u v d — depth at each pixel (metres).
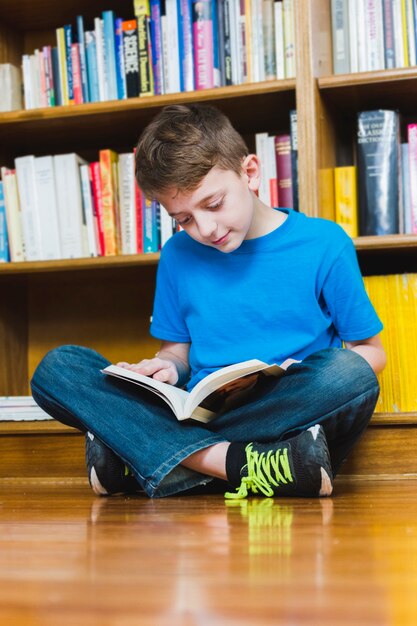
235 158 1.52
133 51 2.22
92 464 1.55
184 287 1.76
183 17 2.18
